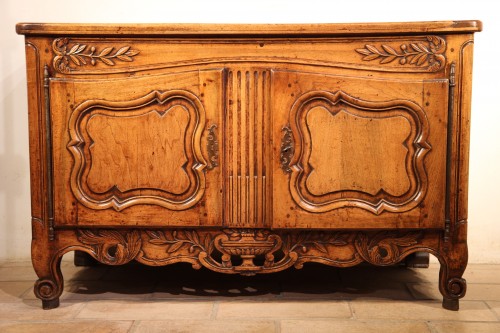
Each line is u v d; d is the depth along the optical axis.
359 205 1.99
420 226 2.00
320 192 1.99
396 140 1.97
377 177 1.98
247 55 1.96
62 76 1.98
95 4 2.65
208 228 2.03
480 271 2.56
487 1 2.60
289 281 2.40
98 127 1.99
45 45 1.97
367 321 1.96
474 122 2.64
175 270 2.55
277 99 1.96
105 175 2.00
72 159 1.99
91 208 2.01
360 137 1.97
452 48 1.94
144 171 2.00
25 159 2.70
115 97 1.97
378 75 1.96
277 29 1.93
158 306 2.10
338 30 1.92
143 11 2.65
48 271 2.06
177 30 1.93
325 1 2.63
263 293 2.24
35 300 2.19
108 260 2.06
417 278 2.44
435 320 1.97
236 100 1.98
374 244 2.04
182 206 2.00
